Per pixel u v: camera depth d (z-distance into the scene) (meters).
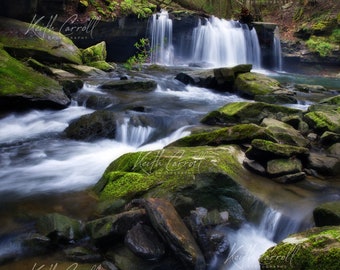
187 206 4.45
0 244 4.03
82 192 5.27
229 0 22.95
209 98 11.14
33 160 6.43
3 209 4.75
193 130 7.47
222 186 4.67
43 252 3.90
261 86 11.27
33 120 8.30
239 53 19.55
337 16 20.62
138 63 16.52
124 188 4.85
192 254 3.54
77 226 4.21
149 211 3.95
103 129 7.41
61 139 7.49
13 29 11.92
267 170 5.27
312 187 5.12
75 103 9.58
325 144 6.73
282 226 4.38
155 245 3.72
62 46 12.76
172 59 18.66
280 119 7.98
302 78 17.62
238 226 4.41
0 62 8.99
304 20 22.34
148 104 9.77
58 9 13.85
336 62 20.06
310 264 3.06
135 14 16.30
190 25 18.55
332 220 3.96
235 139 6.11
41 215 4.60
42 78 9.38
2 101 8.19
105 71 13.38
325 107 8.34
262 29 19.75
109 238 3.92
